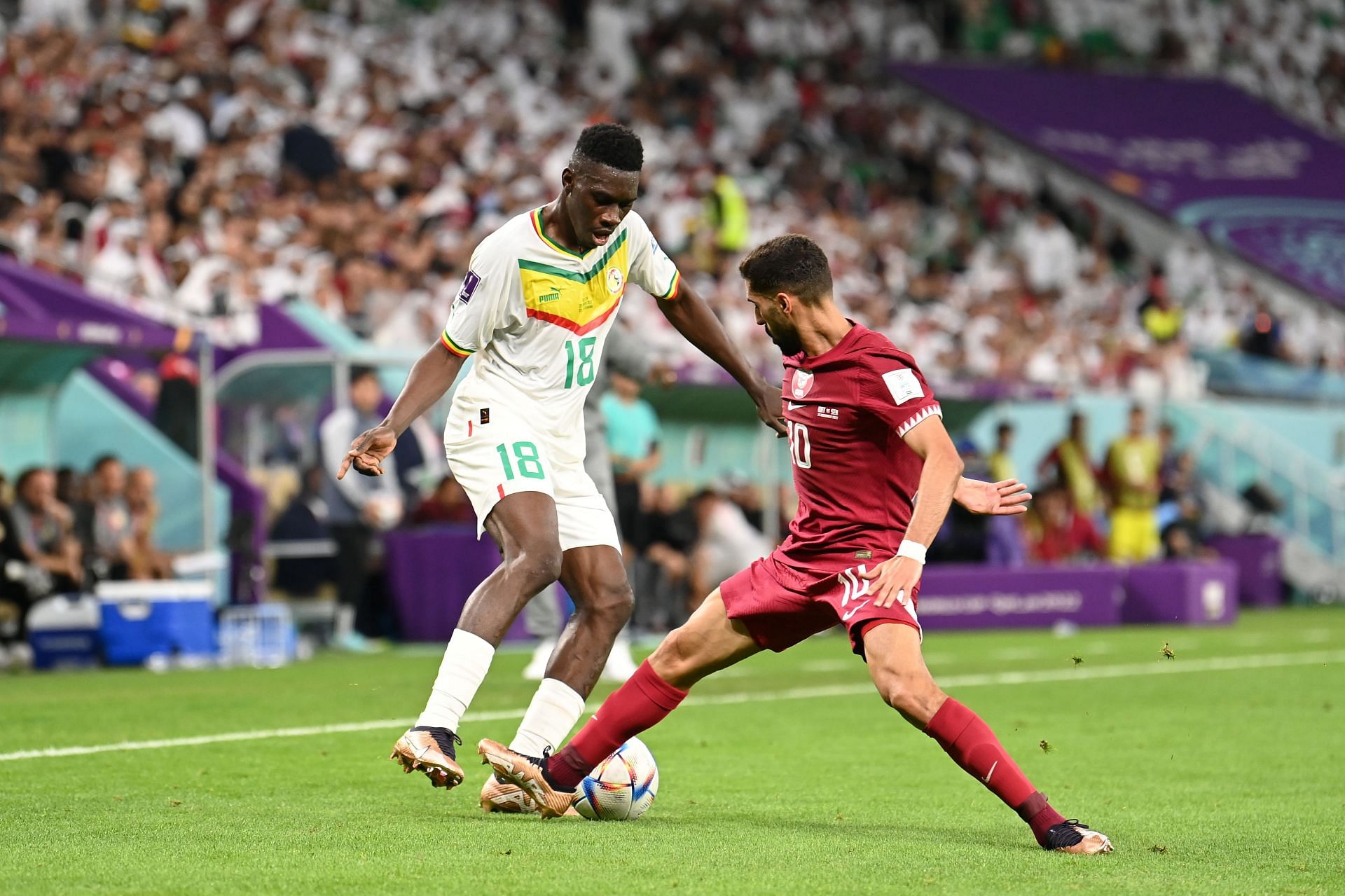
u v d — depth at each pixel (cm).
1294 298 10181
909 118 10481
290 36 8144
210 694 3462
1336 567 7688
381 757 2430
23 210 5678
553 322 1891
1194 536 6931
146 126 6712
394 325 5991
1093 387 8238
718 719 3008
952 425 6303
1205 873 1541
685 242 8219
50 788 2103
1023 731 2838
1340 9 13575
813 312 1694
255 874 1498
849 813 1936
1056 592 5772
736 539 5216
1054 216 10694
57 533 4325
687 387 5412
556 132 8638
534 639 5041
